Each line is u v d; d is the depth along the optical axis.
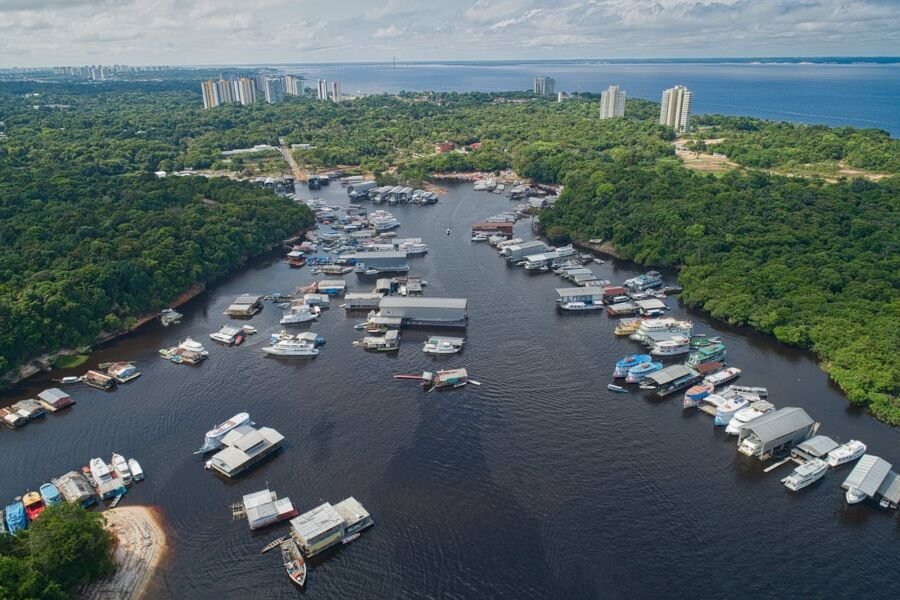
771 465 151.62
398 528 132.25
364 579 120.19
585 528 131.88
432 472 149.38
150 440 163.62
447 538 129.50
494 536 129.88
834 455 150.00
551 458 154.12
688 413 174.25
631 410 175.25
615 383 189.38
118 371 194.88
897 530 131.50
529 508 137.50
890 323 195.75
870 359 182.88
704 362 198.50
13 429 169.88
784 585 117.81
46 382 194.12
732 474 148.62
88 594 117.75
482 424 168.25
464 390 185.25
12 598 99.62
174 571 123.00
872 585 117.69
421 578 120.06
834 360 191.25
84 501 139.38
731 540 128.50
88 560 116.25
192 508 139.50
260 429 162.50
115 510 139.12
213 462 151.75
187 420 172.12
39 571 108.12
